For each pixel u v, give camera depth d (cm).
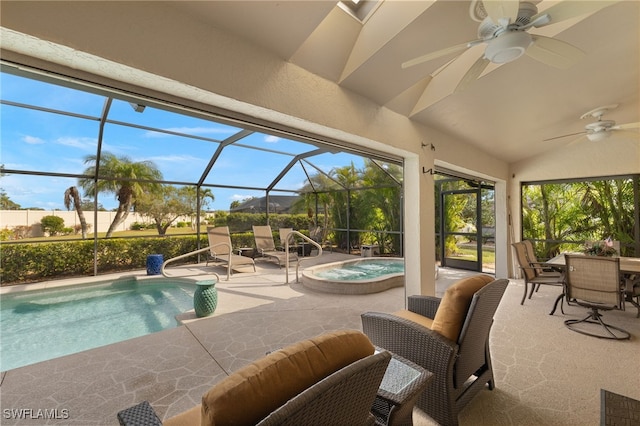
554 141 548
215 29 200
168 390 217
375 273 664
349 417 96
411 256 401
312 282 510
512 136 496
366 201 907
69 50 147
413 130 386
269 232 820
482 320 189
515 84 338
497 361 263
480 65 231
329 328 335
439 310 185
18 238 542
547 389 221
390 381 140
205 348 285
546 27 270
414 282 397
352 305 421
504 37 190
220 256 678
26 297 500
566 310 406
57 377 233
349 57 276
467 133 459
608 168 540
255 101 220
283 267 725
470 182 698
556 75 327
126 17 162
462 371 181
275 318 366
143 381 228
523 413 195
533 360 264
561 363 259
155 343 295
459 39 258
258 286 531
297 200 1010
